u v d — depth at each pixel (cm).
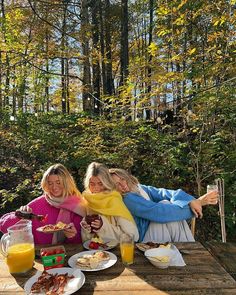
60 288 149
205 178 476
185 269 170
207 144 479
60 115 909
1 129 718
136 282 157
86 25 888
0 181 568
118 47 1355
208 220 453
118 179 266
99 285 155
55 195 249
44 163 561
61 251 180
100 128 540
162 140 509
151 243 203
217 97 484
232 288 150
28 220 192
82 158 516
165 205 248
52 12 1086
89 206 237
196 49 556
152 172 497
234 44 518
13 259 171
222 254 229
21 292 152
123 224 225
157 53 565
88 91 929
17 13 1009
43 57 792
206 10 542
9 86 916
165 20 647
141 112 616
